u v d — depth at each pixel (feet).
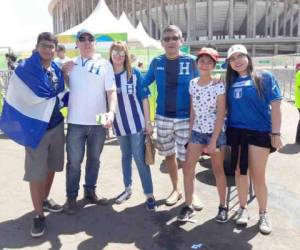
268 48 226.38
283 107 56.29
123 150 18.33
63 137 16.06
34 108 14.79
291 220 16.40
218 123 15.01
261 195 15.37
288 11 241.96
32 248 14.01
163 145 17.52
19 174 22.84
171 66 16.61
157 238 14.82
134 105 17.10
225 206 16.34
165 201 18.47
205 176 22.50
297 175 23.15
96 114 16.55
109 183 21.31
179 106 16.75
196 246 14.10
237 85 14.83
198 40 231.50
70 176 16.90
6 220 16.39
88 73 16.17
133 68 17.17
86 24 55.47
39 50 14.83
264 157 14.98
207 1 236.43
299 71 32.07
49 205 17.38
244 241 14.51
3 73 36.35
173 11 241.14
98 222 16.26
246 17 253.03
